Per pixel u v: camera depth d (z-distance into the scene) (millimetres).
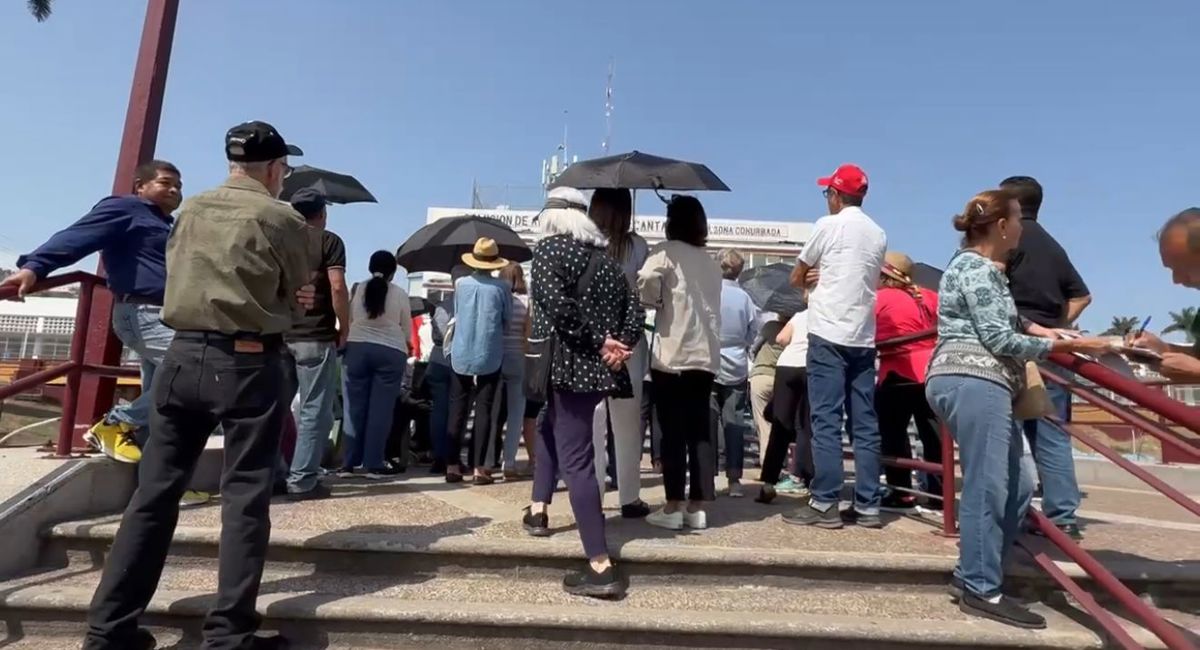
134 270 3730
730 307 5332
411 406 6551
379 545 3443
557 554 3402
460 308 5367
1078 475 7410
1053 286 3986
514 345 5848
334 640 3016
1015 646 2910
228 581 2822
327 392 4609
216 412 2904
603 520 3307
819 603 3260
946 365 3197
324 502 4422
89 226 3551
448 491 4957
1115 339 2654
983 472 3115
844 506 4418
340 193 6098
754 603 3236
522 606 3061
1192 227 2344
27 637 3037
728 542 3711
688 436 4059
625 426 4258
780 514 4477
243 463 2930
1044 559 3186
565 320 3293
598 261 3422
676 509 3996
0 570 3271
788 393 4801
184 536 3434
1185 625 3125
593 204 4090
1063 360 2871
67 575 3340
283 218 3059
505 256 7625
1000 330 2990
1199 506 2439
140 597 2859
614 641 2980
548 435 3758
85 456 3967
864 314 4098
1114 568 3381
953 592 3318
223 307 2877
